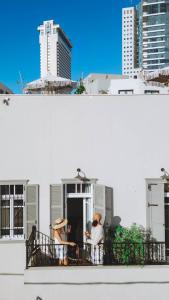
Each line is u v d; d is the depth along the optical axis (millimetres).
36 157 13578
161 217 13297
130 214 13516
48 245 12406
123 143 13625
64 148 13594
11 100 13609
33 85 22156
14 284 12180
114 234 12969
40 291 11867
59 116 13633
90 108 13641
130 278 11836
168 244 13688
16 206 13625
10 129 13578
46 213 13461
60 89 22859
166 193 13695
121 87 30438
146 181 13461
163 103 13664
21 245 12195
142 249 12359
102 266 12016
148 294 11852
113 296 11852
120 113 13648
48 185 13523
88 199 13719
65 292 11867
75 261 12734
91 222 13625
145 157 13594
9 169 13531
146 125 13633
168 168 13570
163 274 11836
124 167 13586
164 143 13625
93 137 13625
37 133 13602
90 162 13594
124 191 13562
